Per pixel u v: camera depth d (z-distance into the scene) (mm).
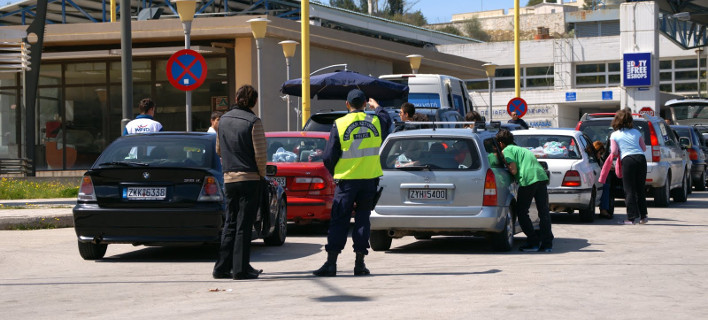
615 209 20266
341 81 22234
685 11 56594
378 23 55188
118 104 29891
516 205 12211
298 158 14516
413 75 25891
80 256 11617
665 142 20922
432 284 8711
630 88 45594
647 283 8648
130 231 10758
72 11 40938
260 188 9406
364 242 9578
